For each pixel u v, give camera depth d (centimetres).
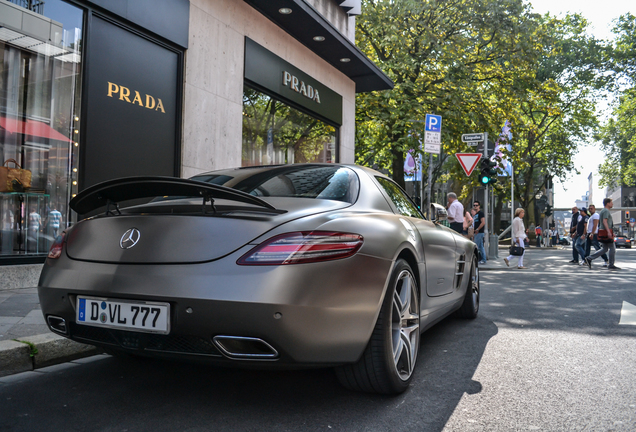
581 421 253
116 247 252
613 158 4538
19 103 608
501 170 1823
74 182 636
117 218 263
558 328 489
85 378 309
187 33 787
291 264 227
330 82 1269
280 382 309
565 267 1398
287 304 221
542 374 335
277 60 1021
